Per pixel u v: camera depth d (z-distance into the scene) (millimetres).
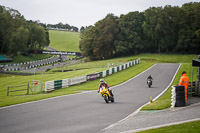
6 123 11445
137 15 111125
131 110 14750
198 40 99438
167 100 17062
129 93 24516
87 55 116375
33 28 145375
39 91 31844
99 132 9625
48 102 18531
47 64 105750
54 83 32031
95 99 20281
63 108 15656
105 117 12648
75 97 21688
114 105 16828
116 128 10164
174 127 9586
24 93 33094
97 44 107875
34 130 10055
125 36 109250
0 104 17297
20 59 119875
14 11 126875
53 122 11516
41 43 147750
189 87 19641
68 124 11062
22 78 53156
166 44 106125
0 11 121250
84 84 36938
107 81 38375
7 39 116688
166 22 102562
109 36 105750
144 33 109562
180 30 102375
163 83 33531
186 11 107062
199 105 14781
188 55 99438
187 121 10500
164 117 11867
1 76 62312
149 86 29391
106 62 88438
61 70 72000
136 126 10352
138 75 44594
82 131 9805
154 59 90875
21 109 15398
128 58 100688
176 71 48719
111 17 117062
